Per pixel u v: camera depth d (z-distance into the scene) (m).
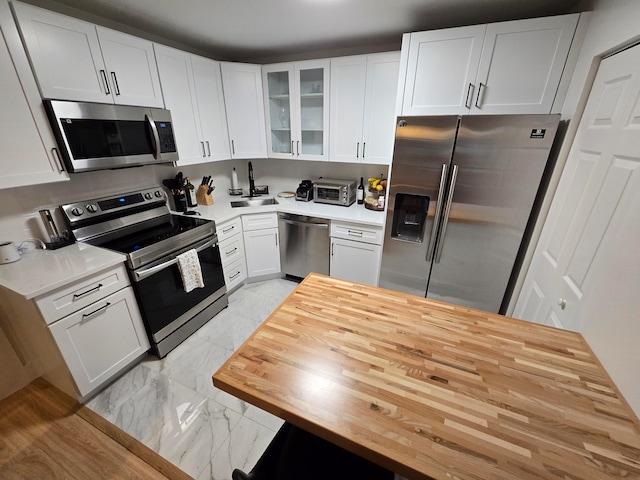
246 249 2.89
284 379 0.83
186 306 2.20
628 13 1.14
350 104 2.50
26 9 1.38
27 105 1.45
